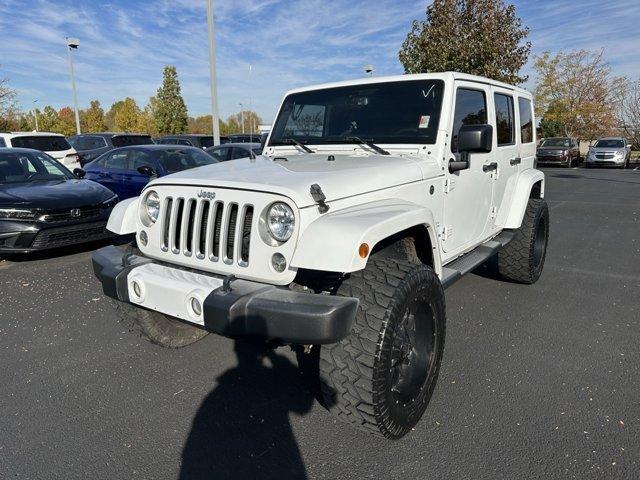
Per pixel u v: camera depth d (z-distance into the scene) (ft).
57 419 9.55
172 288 8.41
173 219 9.20
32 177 24.41
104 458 8.43
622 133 112.27
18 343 12.96
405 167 10.26
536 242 17.20
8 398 10.30
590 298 16.22
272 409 9.86
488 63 44.32
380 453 8.47
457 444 8.64
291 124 13.65
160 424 9.41
